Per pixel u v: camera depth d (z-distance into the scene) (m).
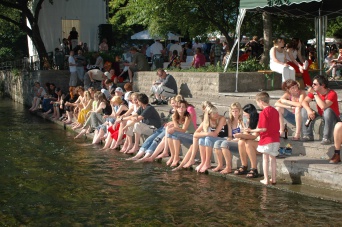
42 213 7.93
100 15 31.48
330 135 9.31
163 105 15.34
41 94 23.19
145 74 18.69
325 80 9.36
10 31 44.34
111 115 13.95
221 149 9.83
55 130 17.20
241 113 10.23
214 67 16.56
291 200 8.12
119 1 22.91
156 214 7.75
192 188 9.07
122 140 13.30
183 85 16.30
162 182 9.59
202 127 10.44
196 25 20.67
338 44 24.44
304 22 20.59
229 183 9.30
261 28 21.20
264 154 8.95
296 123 9.95
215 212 7.73
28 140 15.03
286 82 10.03
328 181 8.48
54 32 30.56
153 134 11.91
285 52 13.19
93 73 21.47
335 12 15.58
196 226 7.19
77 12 30.92
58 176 10.30
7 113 23.11
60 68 25.70
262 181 9.04
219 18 20.22
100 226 7.32
